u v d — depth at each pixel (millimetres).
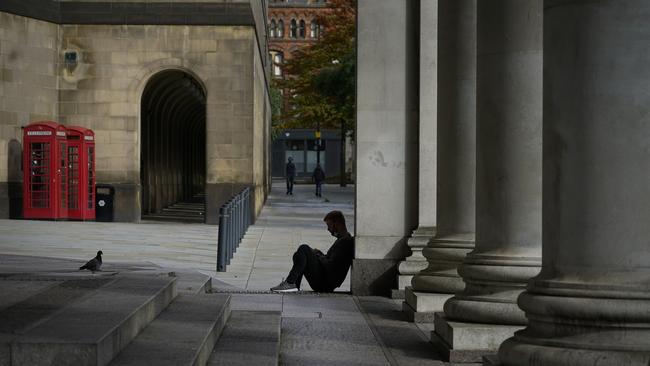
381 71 14211
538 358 6199
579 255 6102
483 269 8914
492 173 8828
